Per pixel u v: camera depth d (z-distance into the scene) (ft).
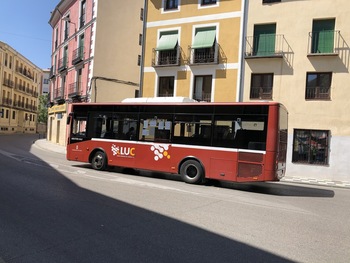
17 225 18.69
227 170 37.01
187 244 16.96
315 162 58.39
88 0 93.09
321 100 58.03
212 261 14.87
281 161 37.11
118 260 14.43
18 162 49.29
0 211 21.42
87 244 16.24
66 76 108.06
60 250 15.31
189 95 69.56
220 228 20.16
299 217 24.49
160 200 27.50
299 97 59.36
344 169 56.03
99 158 45.98
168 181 39.96
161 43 72.43
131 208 24.06
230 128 37.24
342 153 56.34
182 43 70.95
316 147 58.49
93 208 23.43
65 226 18.94
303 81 59.21
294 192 38.96
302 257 15.92
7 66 187.62
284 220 23.24
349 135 56.03
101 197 27.27
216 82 66.59
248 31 64.08
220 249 16.47
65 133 100.83
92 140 46.75
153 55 74.13
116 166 48.88
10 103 193.47
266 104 35.55
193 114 39.47
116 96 90.84
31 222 19.38
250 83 63.46
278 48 61.21
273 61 61.52
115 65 90.74
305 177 58.08
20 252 14.87
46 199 25.44
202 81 69.21
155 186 34.81
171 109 40.98
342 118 56.59
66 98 103.76
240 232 19.56
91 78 86.84
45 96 208.44
